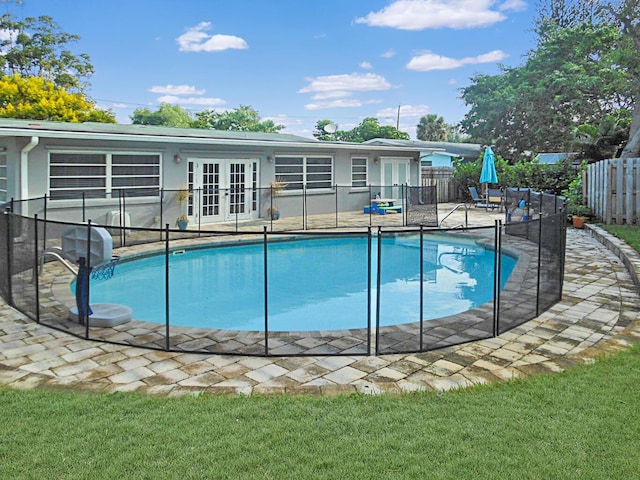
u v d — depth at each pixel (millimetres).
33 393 3766
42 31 36250
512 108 30953
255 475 2664
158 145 14086
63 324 5758
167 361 4625
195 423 3244
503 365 4484
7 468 2715
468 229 5383
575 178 18953
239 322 7309
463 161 33031
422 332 5219
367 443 2994
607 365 4312
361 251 12992
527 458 2818
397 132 50469
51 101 30062
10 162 11930
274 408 3480
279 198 17453
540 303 6219
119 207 12516
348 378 4199
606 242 11188
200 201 14711
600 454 2855
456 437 3062
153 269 10742
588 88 26844
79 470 2701
